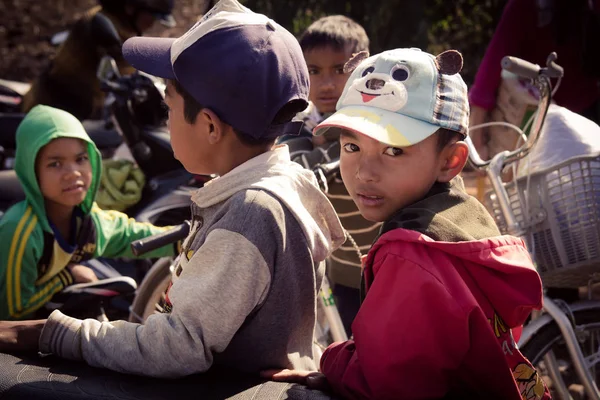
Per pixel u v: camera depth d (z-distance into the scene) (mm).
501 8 9164
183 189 3268
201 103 1468
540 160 2262
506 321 1461
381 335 1362
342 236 1690
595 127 2295
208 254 1401
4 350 1555
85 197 2492
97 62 4008
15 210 2352
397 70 1468
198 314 1385
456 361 1346
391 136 1401
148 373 1430
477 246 1393
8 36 7926
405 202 1482
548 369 2324
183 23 7586
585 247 2119
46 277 2381
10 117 3713
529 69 2023
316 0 9031
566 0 3180
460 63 1469
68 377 1424
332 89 2545
